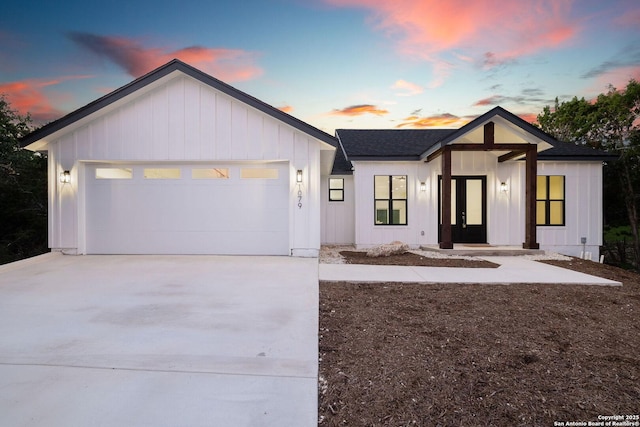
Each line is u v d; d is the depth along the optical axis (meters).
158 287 5.32
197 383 2.50
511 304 4.63
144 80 7.76
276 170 8.37
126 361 2.83
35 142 7.88
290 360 2.88
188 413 2.14
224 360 2.86
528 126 8.86
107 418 2.07
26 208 17.53
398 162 10.80
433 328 3.72
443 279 5.92
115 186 8.30
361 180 10.81
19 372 2.64
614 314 4.28
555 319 4.06
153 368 2.72
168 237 8.34
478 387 2.53
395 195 10.91
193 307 4.32
